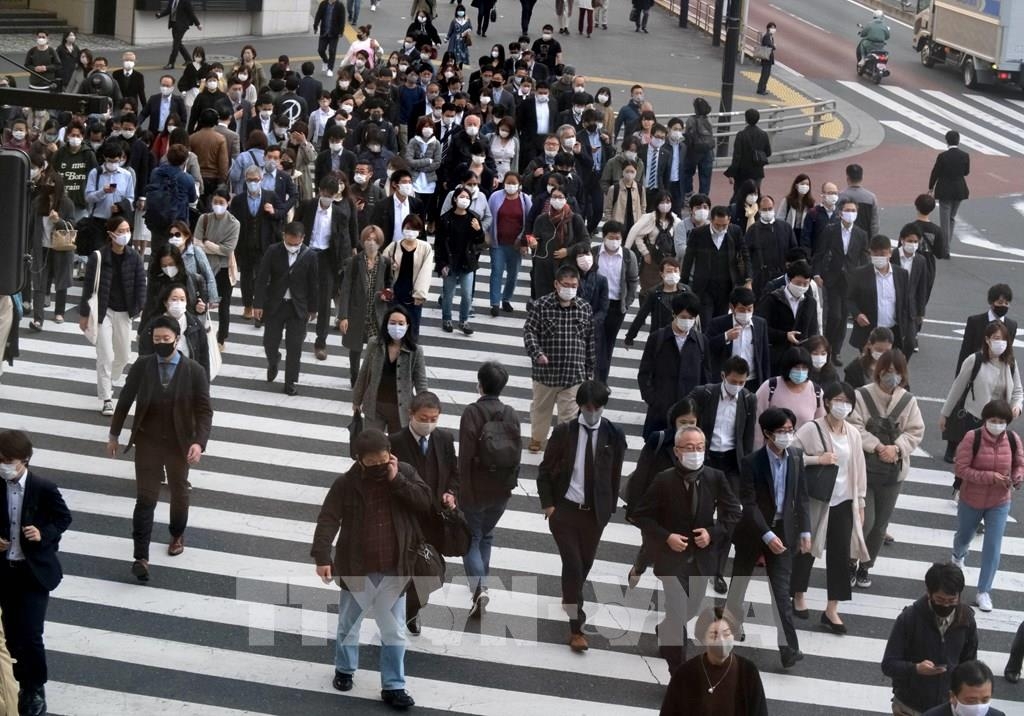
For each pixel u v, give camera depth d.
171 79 30.91
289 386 21.14
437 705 13.25
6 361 21.12
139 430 15.15
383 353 16.83
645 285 23.50
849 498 15.31
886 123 48.03
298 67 46.94
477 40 52.38
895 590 16.66
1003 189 40.28
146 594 14.98
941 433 19.88
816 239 23.95
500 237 25.20
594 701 13.48
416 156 28.28
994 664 15.18
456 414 20.94
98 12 48.94
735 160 31.81
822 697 14.08
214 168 27.09
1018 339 26.81
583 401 14.29
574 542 14.41
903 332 21.73
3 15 47.19
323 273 22.58
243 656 13.89
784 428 14.32
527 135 32.19
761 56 49.16
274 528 16.78
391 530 12.77
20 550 12.42
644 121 28.86
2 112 25.52
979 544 18.16
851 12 70.56
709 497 13.90
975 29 54.28
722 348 18.31
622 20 59.84
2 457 12.20
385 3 59.47
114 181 23.72
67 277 23.55
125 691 13.16
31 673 12.59
